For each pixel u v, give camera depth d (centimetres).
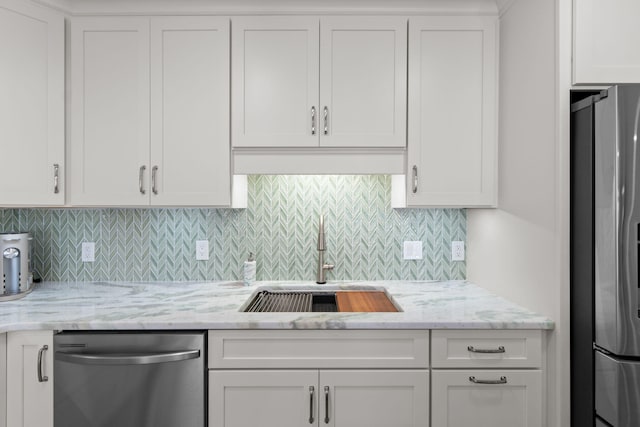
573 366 155
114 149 201
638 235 134
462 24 201
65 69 200
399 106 200
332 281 241
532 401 163
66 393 162
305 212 241
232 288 222
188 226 240
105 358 157
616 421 135
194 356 160
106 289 220
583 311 149
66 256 238
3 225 235
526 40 177
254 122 200
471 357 164
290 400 164
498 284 204
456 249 243
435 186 201
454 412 164
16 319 164
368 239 242
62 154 199
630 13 155
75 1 198
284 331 164
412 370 164
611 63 154
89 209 239
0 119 185
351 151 203
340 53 200
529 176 175
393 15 201
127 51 200
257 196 241
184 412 162
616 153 133
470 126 201
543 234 166
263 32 200
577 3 154
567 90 155
